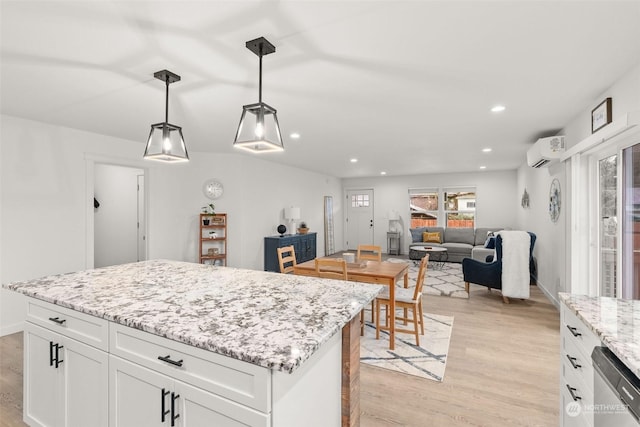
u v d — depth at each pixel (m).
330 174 8.58
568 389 1.50
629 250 2.47
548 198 4.42
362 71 2.22
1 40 1.79
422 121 3.47
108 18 1.58
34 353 1.71
